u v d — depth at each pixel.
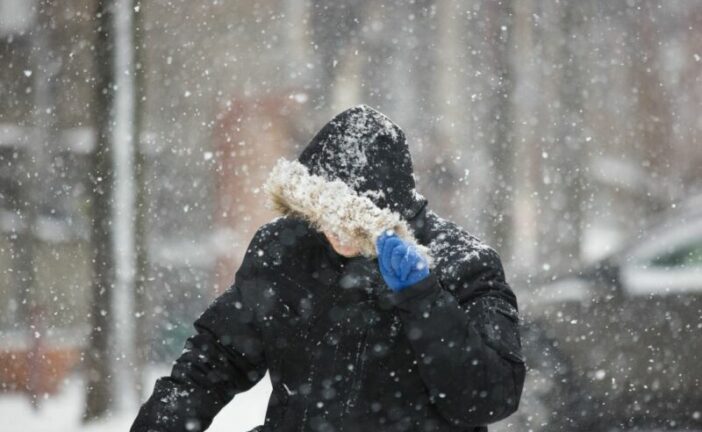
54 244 40.88
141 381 28.00
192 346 9.83
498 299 9.09
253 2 55.62
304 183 8.88
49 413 28.66
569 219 46.22
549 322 21.41
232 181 52.88
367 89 63.16
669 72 63.91
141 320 28.23
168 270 46.41
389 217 8.71
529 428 20.62
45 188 41.75
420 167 59.38
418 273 8.63
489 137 51.09
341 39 62.47
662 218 22.94
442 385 8.76
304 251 9.48
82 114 40.94
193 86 51.38
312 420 9.23
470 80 57.28
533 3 48.00
